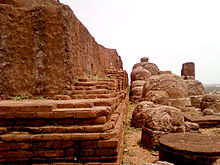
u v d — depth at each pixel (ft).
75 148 9.84
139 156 16.58
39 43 18.70
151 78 42.29
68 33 18.71
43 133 10.25
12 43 18.52
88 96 17.19
